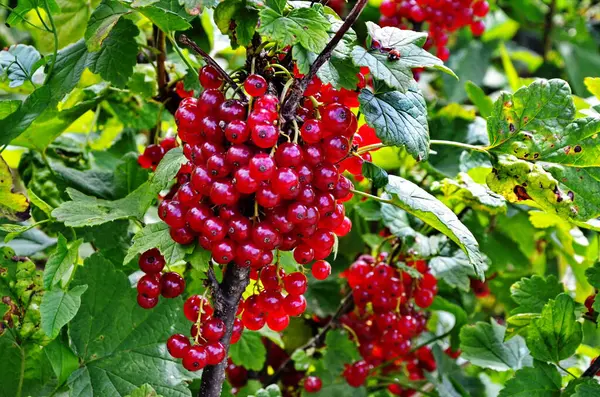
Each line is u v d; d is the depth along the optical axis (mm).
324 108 509
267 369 760
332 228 522
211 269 525
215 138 504
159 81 661
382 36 530
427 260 705
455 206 704
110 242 645
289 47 521
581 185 568
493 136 583
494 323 692
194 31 766
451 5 749
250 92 498
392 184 540
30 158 684
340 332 714
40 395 589
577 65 1178
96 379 570
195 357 509
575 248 730
